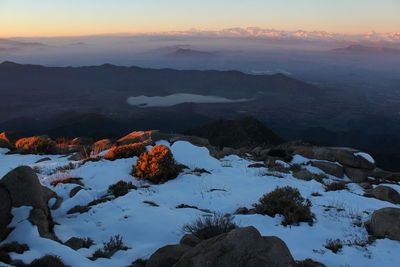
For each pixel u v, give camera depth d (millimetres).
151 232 7773
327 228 8461
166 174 13195
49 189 9844
